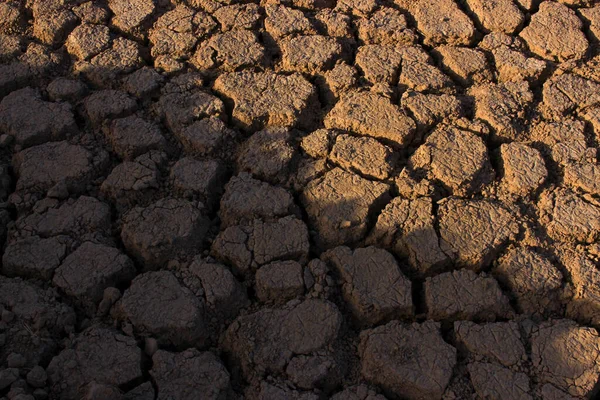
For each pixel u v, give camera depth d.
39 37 1.20
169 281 0.97
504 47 1.16
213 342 0.96
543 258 0.98
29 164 1.05
